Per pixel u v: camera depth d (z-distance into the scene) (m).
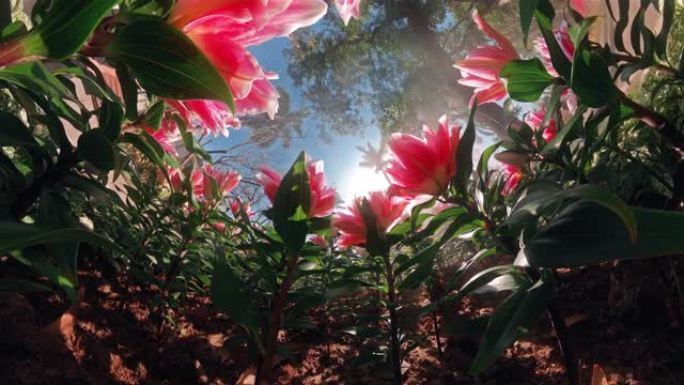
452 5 15.03
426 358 2.41
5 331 1.70
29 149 0.81
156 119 0.92
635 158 1.51
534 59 0.99
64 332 1.89
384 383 2.27
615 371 1.75
